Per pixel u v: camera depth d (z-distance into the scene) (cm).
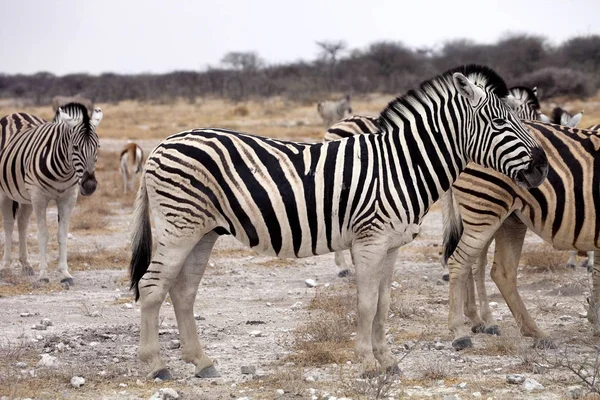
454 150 1209
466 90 1189
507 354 1346
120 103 13262
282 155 1177
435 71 14300
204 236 1226
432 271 2159
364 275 1168
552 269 2102
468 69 1237
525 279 2012
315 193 1156
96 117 2103
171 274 1182
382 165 1173
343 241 1179
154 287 1182
